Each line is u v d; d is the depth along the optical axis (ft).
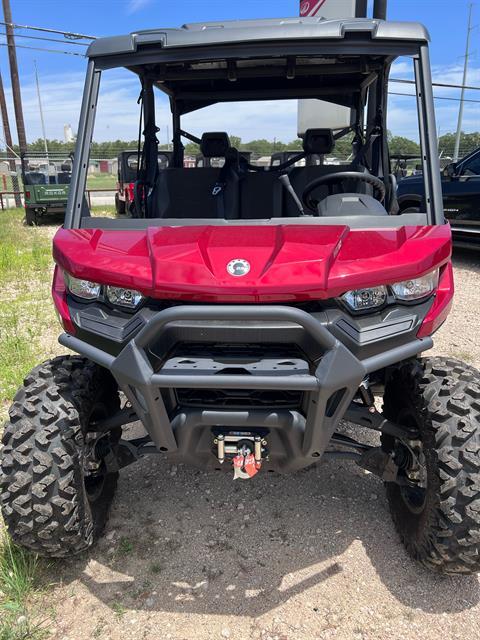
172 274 7.30
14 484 7.69
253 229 8.37
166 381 6.93
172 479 11.16
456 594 8.29
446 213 29.12
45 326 20.02
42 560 8.87
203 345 7.38
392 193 11.73
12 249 36.58
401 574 8.67
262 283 7.07
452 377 7.98
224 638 7.66
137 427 13.26
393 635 7.64
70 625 7.86
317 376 6.82
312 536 9.53
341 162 13.41
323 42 8.84
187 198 11.76
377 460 8.62
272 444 7.86
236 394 7.69
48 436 7.82
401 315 7.51
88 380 8.53
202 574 8.76
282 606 8.16
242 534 9.61
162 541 9.46
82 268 7.80
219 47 8.96
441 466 7.48
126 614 8.05
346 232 8.20
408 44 8.81
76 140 9.29
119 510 10.25
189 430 7.60
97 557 9.12
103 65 9.24
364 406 9.68
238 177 11.55
